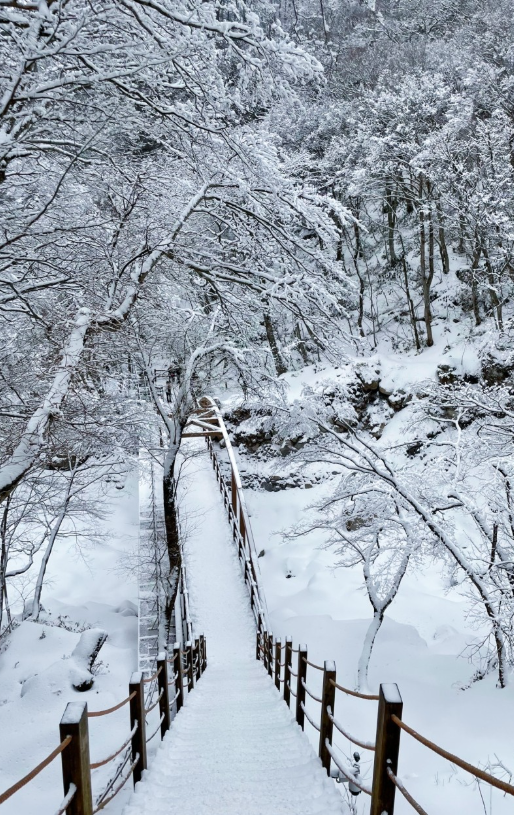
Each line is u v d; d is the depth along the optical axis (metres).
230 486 26.80
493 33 28.95
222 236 12.61
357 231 32.59
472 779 6.38
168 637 15.14
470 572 10.39
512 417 12.61
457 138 26.08
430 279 29.72
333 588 19.41
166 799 3.91
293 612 18.28
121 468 18.39
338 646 14.54
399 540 11.80
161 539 19.52
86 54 6.07
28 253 7.72
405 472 12.56
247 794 3.92
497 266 24.53
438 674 11.89
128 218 10.15
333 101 30.92
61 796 5.93
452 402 13.51
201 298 15.19
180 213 10.04
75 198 9.19
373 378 26.62
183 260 9.84
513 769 6.88
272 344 28.48
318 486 26.38
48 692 8.43
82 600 19.20
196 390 16.94
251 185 9.23
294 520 25.11
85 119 7.21
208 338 16.27
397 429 24.91
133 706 4.44
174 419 16.56
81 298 8.67
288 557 22.70
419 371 26.14
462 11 36.94
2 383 9.13
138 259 10.65
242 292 11.39
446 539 10.63
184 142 8.73
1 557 13.48
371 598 12.72
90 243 9.06
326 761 4.43
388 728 2.74
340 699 11.04
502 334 16.55
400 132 26.34
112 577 20.73
